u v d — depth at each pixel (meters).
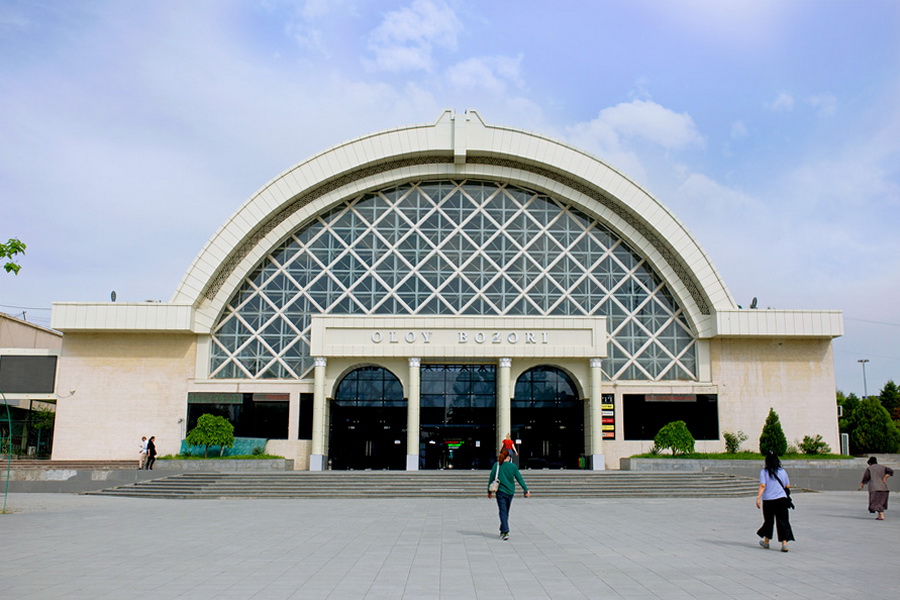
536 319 38.84
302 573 11.59
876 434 52.12
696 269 40.25
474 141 40.94
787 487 14.34
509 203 42.12
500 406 38.34
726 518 20.48
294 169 40.59
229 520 19.73
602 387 39.94
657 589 10.46
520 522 19.28
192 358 39.97
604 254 41.78
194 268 39.62
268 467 36.47
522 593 10.16
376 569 11.98
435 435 40.38
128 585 10.58
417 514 21.55
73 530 17.34
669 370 40.78
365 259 41.28
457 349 38.44
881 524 19.22
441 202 41.88
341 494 28.61
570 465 39.97
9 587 10.41
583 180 41.03
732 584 10.84
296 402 39.47
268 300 40.81
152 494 29.31
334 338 38.66
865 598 9.88
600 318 38.94
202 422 36.94
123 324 38.84
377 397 40.44
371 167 41.47
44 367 39.94
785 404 40.28
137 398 39.56
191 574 11.47
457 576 11.39
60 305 38.88
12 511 22.66
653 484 30.17
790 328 39.78
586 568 12.13
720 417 40.03
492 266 41.09
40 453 48.19
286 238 41.38
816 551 14.12
